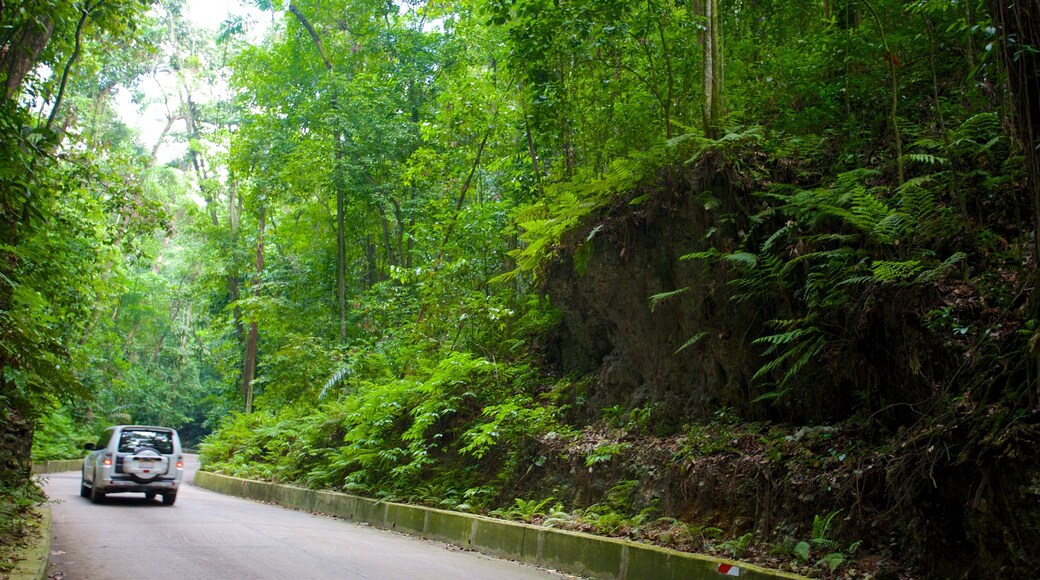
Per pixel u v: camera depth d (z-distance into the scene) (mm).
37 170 11547
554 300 13625
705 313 10352
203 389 53250
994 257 7961
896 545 6926
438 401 14500
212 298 37781
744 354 9805
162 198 39906
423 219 24281
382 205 25984
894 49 11047
